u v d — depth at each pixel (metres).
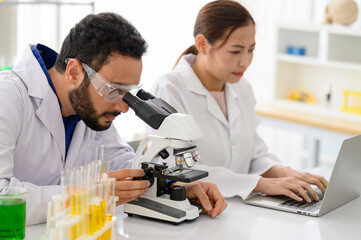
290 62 4.84
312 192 2.11
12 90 1.84
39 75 1.91
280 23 4.61
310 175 2.28
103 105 1.77
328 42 4.38
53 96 1.90
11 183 1.69
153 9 4.47
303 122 4.14
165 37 4.62
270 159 2.59
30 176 1.95
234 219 1.89
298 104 4.55
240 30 2.29
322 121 4.09
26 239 1.60
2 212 1.50
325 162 5.30
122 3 4.22
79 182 1.45
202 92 2.47
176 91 2.41
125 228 1.75
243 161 2.58
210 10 2.33
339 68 4.64
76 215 1.42
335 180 1.97
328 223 1.88
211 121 2.48
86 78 1.74
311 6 5.22
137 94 1.88
